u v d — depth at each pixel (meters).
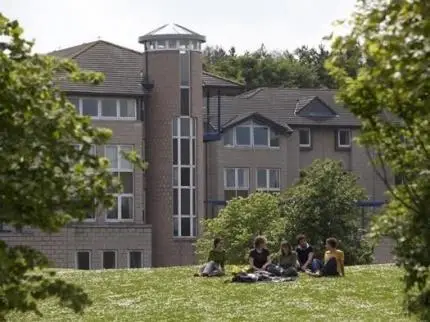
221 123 97.69
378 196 101.69
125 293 36.34
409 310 14.98
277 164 98.38
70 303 15.33
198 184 89.38
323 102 101.94
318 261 39.84
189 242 88.94
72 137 14.55
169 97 88.31
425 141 14.41
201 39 89.38
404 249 14.42
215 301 34.19
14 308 15.26
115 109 87.38
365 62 14.10
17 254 15.19
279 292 35.47
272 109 101.38
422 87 13.16
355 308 32.53
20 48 15.20
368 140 14.66
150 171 88.69
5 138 14.35
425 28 13.07
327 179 69.62
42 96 14.74
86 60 89.00
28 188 14.26
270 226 71.25
